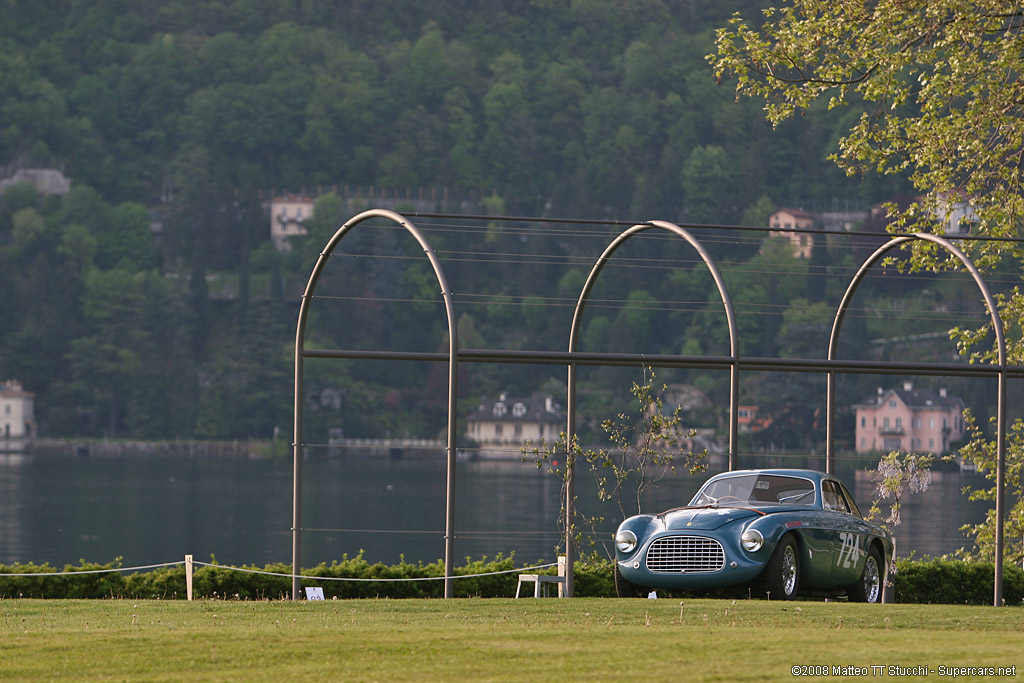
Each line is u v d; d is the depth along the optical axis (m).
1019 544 75.12
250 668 25.98
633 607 39.47
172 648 28.69
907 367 57.44
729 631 31.89
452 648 28.33
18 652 28.33
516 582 59.09
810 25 74.50
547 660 26.45
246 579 57.75
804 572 44.31
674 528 44.16
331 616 38.16
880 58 74.38
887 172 81.69
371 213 54.81
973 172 77.31
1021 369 53.06
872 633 31.53
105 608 42.09
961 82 75.12
